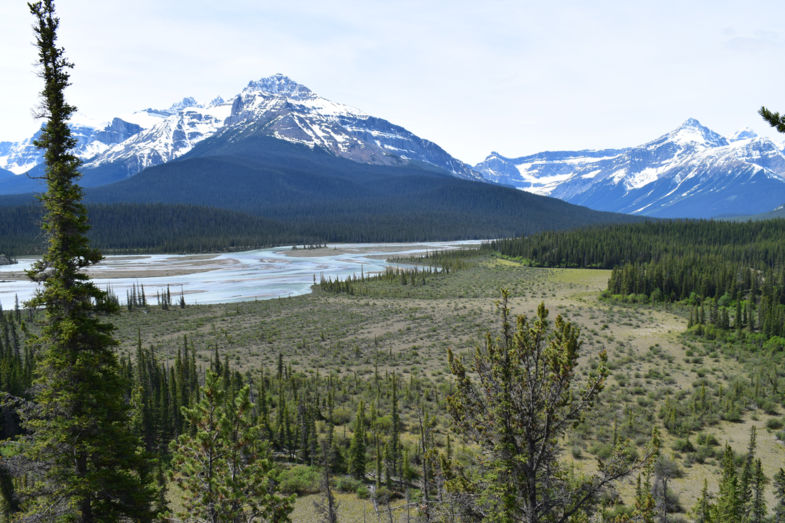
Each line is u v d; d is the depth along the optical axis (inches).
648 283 5880.9
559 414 658.8
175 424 2111.2
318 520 1508.4
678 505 1612.9
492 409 656.4
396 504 1605.6
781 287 5073.8
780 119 510.6
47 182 824.9
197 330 4746.6
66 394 769.6
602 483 653.3
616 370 3213.6
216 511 716.0
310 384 3011.8
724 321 4303.6
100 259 845.2
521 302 5693.9
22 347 3602.4
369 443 2102.6
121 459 810.2
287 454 2069.4
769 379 2918.3
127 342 4288.9
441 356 3722.9
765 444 2143.2
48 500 760.3
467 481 697.0
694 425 2308.1
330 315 5310.0
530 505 628.4
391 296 6432.1
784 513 1418.6
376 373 3176.7
